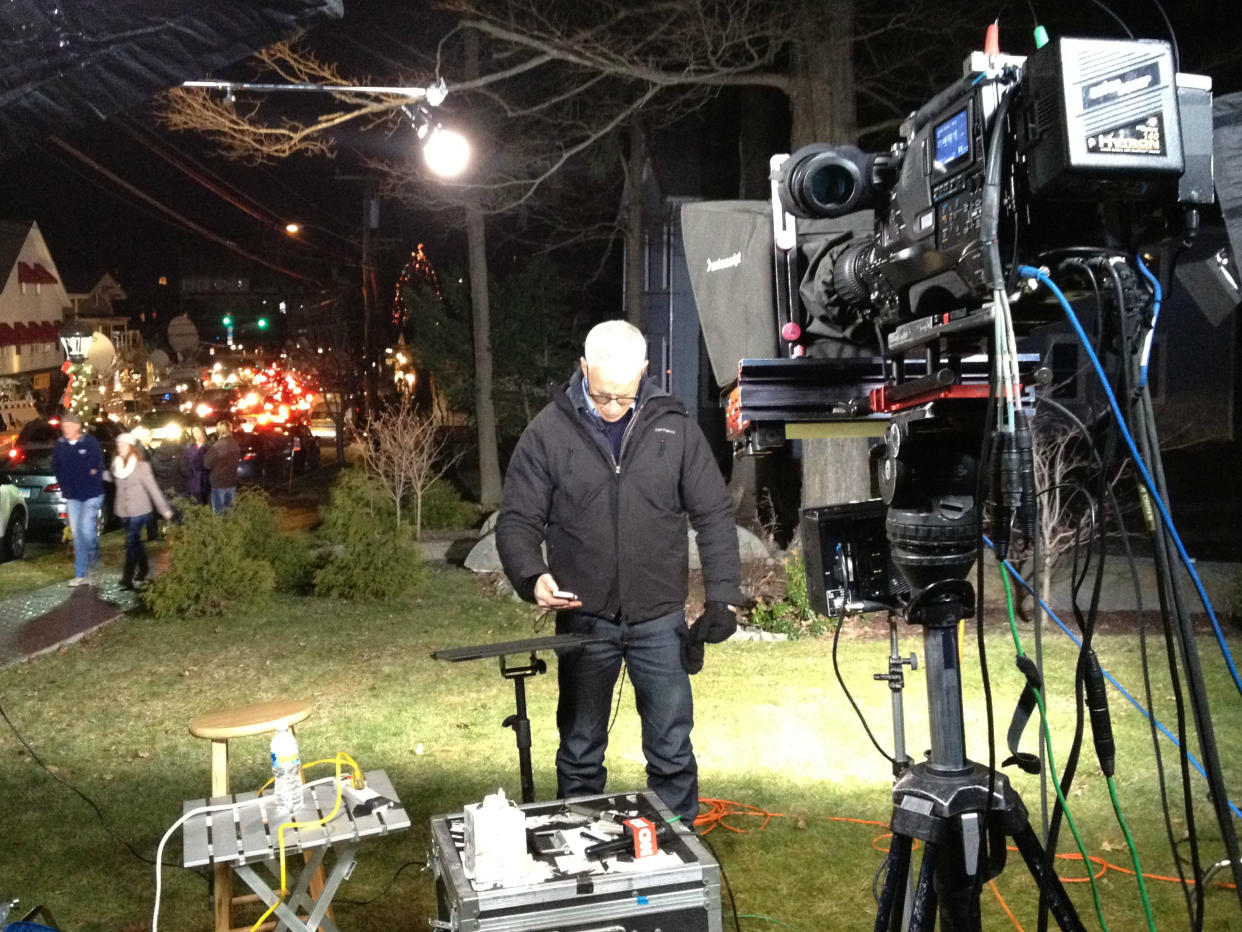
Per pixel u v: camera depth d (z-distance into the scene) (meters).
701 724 6.65
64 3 2.19
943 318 2.50
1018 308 2.39
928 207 2.43
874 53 13.20
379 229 34.75
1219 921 4.06
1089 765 5.75
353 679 8.24
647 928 2.74
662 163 19.78
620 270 25.12
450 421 25.55
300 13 2.30
